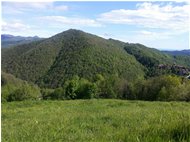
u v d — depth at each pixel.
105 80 111.75
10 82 173.50
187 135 4.86
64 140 6.27
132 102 25.91
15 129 8.72
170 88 88.44
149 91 98.50
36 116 15.38
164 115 8.40
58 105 26.52
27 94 115.62
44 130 7.70
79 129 7.80
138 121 8.95
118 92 107.44
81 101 30.06
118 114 11.74
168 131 5.16
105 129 7.74
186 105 22.27
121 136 5.29
